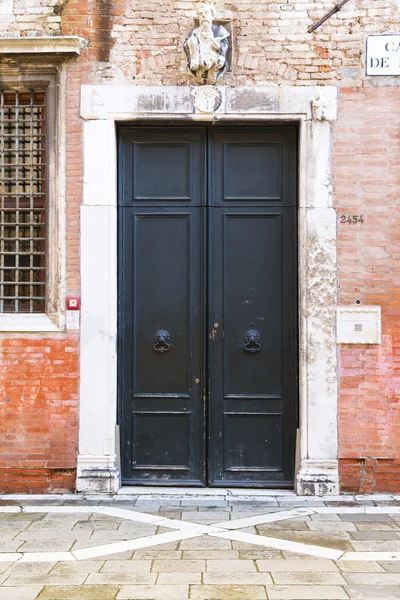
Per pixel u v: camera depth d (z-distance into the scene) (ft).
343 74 22.58
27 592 14.96
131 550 17.47
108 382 22.47
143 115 22.67
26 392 22.49
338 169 22.53
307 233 22.49
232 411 23.08
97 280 22.56
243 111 22.59
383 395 22.36
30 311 22.93
